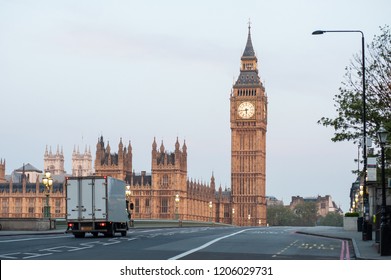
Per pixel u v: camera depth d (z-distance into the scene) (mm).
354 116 63906
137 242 54281
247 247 49219
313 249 48594
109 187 64375
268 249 47281
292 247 50500
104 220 63812
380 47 64000
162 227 128000
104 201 64000
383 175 42562
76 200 64375
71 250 42594
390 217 44000
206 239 61375
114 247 46625
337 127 64938
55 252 40500
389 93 63750
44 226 83000
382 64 63906
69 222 64375
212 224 198625
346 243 58406
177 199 150500
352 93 65062
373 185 68562
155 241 56469
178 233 80250
